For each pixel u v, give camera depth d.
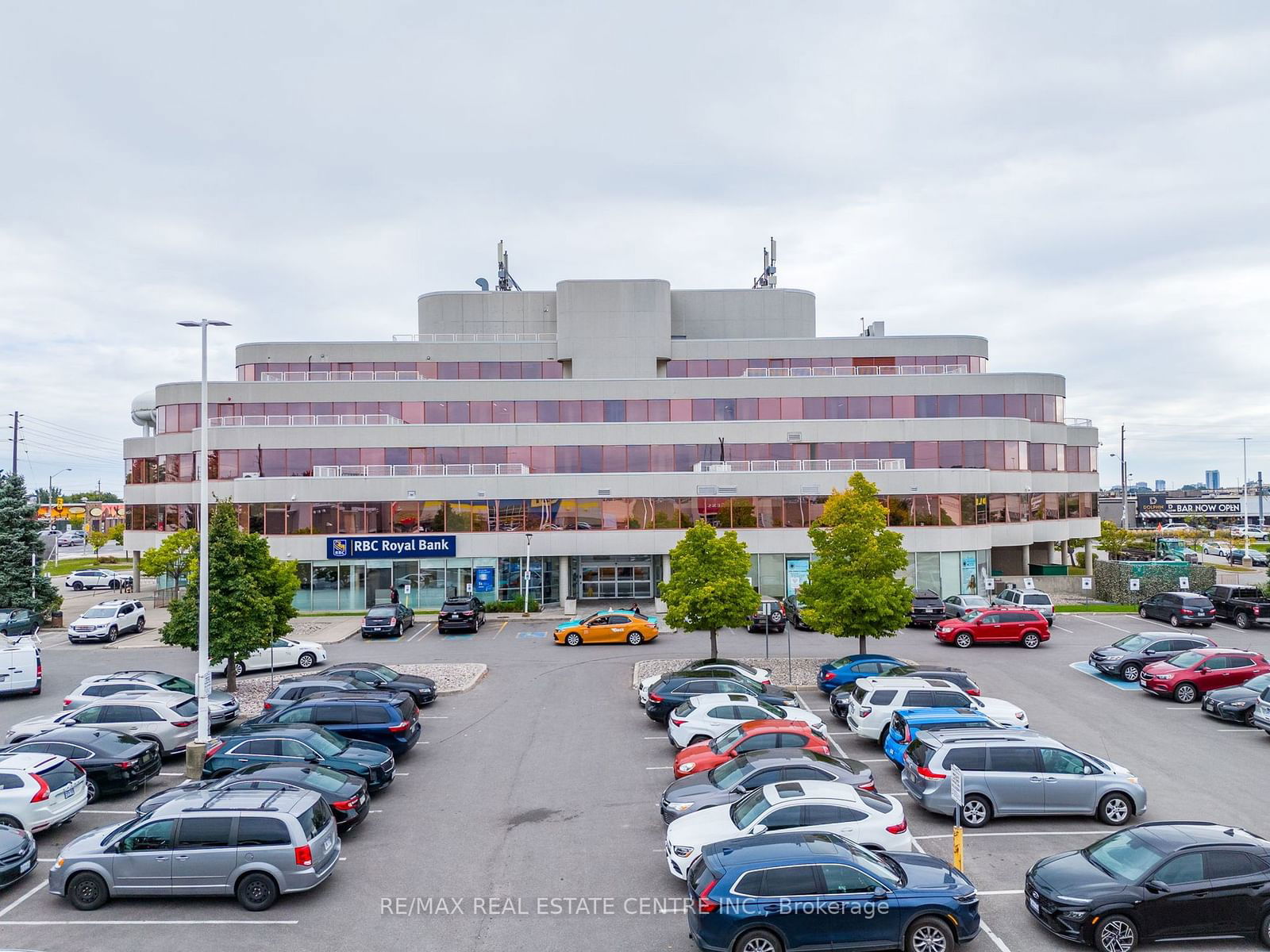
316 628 39.44
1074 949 11.16
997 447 47.91
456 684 27.17
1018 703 24.69
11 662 26.83
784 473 45.78
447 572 45.88
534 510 46.03
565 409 49.25
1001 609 34.50
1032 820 15.80
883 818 13.02
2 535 42.19
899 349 53.56
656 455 47.47
